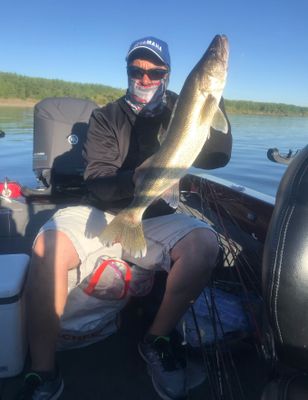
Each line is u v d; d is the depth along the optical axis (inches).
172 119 76.2
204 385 75.7
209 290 94.0
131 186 83.4
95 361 82.4
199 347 80.4
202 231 80.7
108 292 81.7
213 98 74.2
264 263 59.7
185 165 77.0
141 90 92.8
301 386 52.7
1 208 150.0
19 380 75.5
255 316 84.0
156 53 90.4
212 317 82.2
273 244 57.9
